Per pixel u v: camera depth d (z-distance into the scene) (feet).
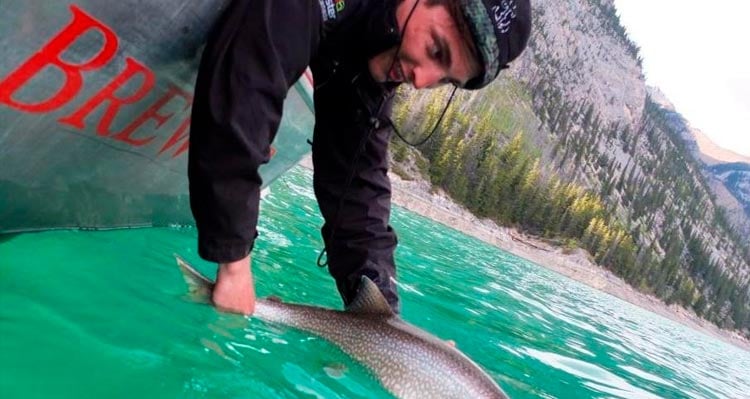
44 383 2.81
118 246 5.33
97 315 3.77
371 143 4.50
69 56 3.33
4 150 3.70
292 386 3.92
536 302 18.63
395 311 4.96
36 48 3.18
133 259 5.15
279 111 3.23
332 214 4.73
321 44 3.54
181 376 3.43
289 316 4.61
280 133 6.49
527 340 9.82
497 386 4.35
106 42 3.38
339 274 4.90
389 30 3.32
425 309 8.71
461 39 3.26
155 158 4.89
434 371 4.29
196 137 3.16
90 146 4.18
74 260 4.55
